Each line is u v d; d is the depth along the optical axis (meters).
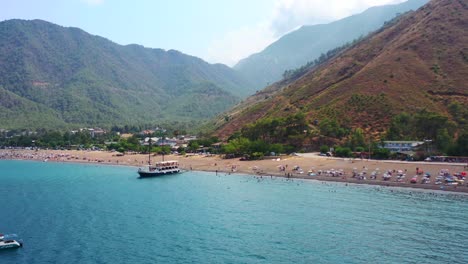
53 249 86.81
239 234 95.94
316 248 85.62
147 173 198.50
